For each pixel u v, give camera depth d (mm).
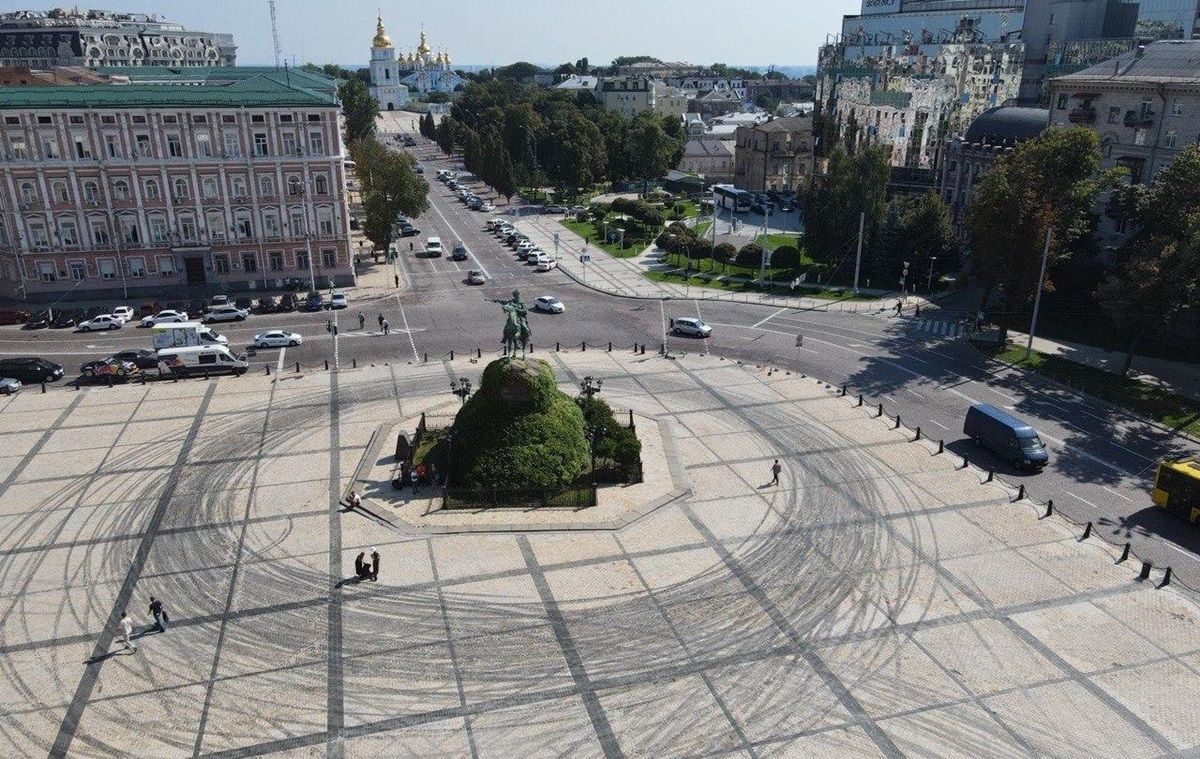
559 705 33531
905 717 32906
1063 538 46094
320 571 42469
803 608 39781
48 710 32969
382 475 52469
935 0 162125
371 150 131125
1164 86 84812
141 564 43062
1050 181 78500
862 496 50750
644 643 37250
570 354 78062
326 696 33906
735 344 82188
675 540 45656
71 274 94750
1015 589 41281
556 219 154875
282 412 63250
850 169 110312
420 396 66500
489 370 51656
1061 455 57062
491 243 132250
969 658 36281
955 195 123875
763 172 176250
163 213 94938
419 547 44656
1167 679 35031
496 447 50000
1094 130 90625
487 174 171750
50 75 133000
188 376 71750
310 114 95875
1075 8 139500
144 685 34438
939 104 144875
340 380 70500
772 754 31078
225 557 43719
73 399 66000
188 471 53375
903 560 43812
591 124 177250
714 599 40406
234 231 97688
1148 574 42406
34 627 38062
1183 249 65000
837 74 165250
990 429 56625
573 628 38250
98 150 90875
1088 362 75375
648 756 30953
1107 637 37719
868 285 105875
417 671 35406
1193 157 73188
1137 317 67625
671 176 186625
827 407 65125
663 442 57875
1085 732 32125
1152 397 66562
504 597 40469
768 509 49031
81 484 51531
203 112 92312
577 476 51125
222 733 31891
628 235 136250
